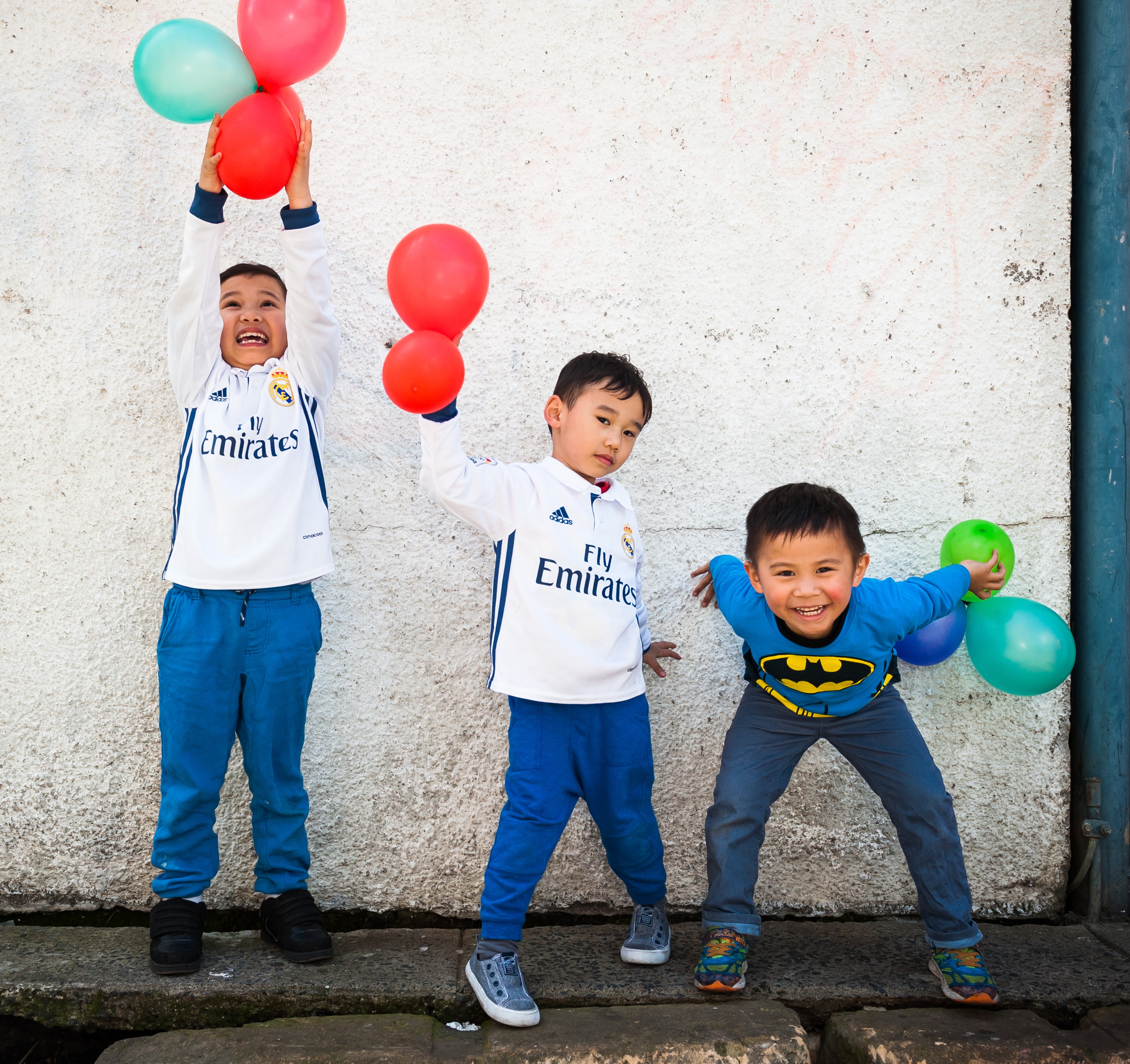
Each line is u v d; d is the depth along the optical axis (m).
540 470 2.07
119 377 2.34
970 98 2.43
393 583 2.35
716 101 2.42
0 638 2.30
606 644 2.01
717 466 2.39
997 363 2.41
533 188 2.40
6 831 2.28
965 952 1.96
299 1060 1.72
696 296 2.40
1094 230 2.41
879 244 2.42
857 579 1.93
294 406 2.11
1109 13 2.41
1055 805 2.36
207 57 1.72
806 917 2.35
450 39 2.40
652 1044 1.75
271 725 2.03
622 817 2.03
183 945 1.96
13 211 2.34
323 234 2.14
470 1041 1.81
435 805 2.32
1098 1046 1.79
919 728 2.38
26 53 2.36
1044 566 2.39
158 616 2.31
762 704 2.10
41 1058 1.90
